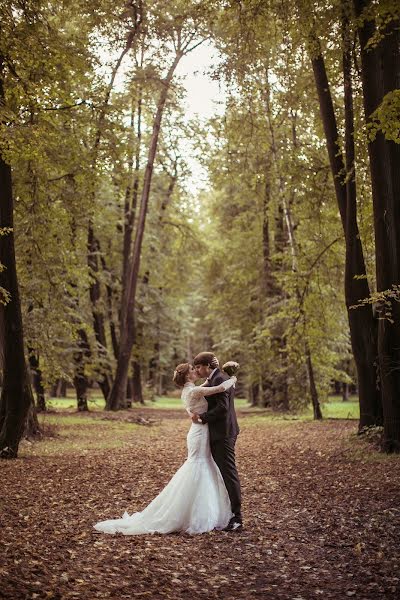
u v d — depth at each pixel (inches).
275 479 414.6
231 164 864.3
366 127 374.3
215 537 272.1
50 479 402.0
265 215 1117.1
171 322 1492.4
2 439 502.3
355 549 249.0
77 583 202.1
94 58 537.0
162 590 202.8
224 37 579.2
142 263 1323.8
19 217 648.4
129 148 619.8
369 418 575.5
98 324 1184.2
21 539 250.1
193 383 299.3
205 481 285.6
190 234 1347.2
